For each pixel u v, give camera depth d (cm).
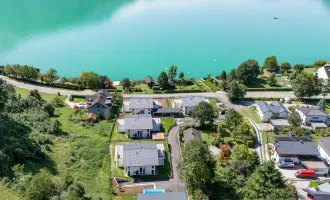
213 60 16388
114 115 10419
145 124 9169
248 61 13612
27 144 7325
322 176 7625
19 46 17975
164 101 11719
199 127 9625
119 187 6938
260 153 8450
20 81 13138
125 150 7669
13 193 5438
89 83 12700
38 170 6506
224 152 7938
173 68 13625
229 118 9412
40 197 5412
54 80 13550
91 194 6394
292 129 9431
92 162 7638
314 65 15200
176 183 7250
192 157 6600
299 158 7988
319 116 9881
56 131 8725
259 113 10481
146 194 5888
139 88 12756
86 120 9862
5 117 8375
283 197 5997
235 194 6378
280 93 12481
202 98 11069
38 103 10125
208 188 6581
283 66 14688
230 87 11531
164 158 8131
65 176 6444
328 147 8281
